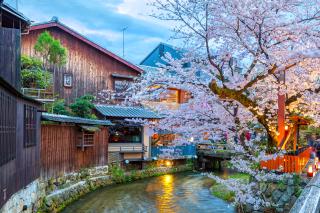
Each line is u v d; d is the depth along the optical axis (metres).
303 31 9.73
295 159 12.16
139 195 19.05
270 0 9.28
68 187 17.47
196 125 13.13
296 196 11.62
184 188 21.45
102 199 17.84
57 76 23.61
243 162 11.38
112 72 26.33
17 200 10.49
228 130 12.20
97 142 21.91
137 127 26.48
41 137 14.53
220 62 11.41
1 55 12.44
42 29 23.02
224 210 15.63
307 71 11.16
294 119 13.62
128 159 25.30
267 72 10.24
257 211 12.40
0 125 7.96
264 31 9.91
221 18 10.03
